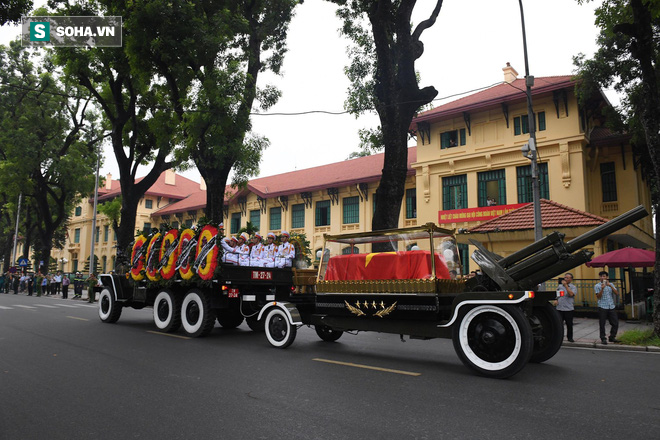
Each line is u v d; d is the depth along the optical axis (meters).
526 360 6.20
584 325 14.48
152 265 11.99
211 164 17.38
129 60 17.75
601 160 21.98
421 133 25.27
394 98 14.17
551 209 18.12
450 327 7.17
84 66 20.50
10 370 6.95
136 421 4.61
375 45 14.36
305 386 5.99
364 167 29.81
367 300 8.16
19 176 30.89
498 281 7.18
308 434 4.22
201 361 7.69
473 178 23.34
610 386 6.12
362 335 11.60
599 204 21.55
